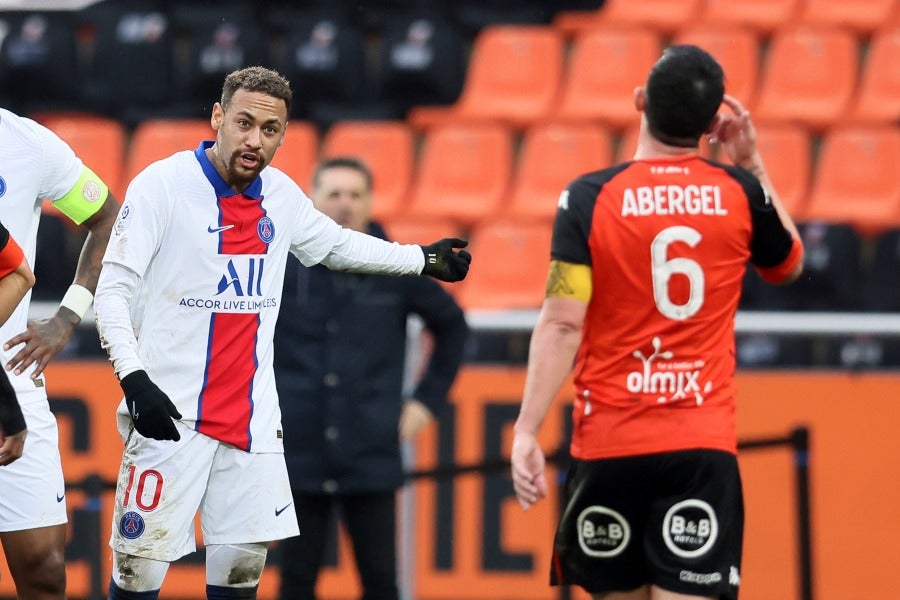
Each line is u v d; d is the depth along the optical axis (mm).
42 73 40156
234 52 39125
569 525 14766
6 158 15086
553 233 14555
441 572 22516
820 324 21547
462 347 20344
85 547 22672
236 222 14398
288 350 19609
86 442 22656
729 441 14328
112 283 14023
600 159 36469
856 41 39375
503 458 22359
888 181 35438
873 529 22000
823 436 22141
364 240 15266
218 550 14812
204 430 14445
